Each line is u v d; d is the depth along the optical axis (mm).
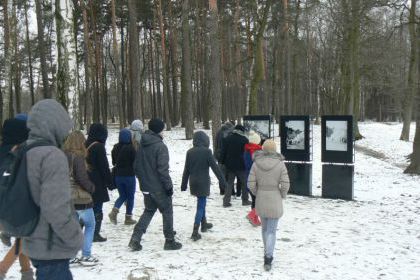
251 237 7676
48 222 3180
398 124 48094
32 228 3193
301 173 11922
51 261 3262
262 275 5820
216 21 15836
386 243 7426
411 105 29719
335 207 10336
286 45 32625
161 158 6605
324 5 25656
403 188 12938
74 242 3271
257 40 24219
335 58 34594
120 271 5820
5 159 4098
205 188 7449
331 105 41469
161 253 6684
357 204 10695
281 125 12180
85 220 5949
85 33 28625
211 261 6352
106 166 6785
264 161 6293
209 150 7496
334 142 11398
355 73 29328
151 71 46344
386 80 34469
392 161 21375
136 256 6496
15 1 24188
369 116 69812
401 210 10047
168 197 6801
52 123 3363
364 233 8055
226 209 9906
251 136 10078
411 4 17281
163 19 33719
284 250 6984
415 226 8602
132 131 9375
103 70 42031
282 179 6215
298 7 30328
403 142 28875
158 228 8234
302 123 11844
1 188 3287
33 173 3176
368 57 28328
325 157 11547
